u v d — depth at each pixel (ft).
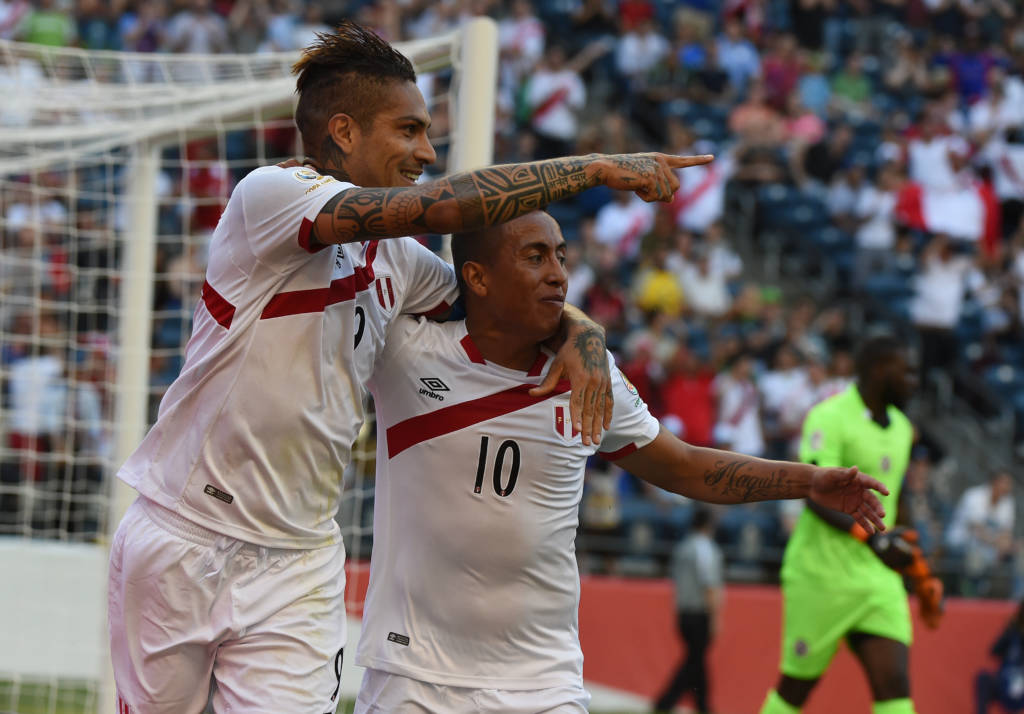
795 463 42.65
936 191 186.29
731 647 110.83
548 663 40.24
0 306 115.96
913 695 110.73
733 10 219.41
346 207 34.01
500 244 38.14
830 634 68.85
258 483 36.68
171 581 36.70
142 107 74.54
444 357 39.86
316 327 36.50
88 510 106.42
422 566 39.86
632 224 169.37
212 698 38.22
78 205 118.01
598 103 201.77
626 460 43.09
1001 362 173.27
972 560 127.03
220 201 73.67
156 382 129.18
